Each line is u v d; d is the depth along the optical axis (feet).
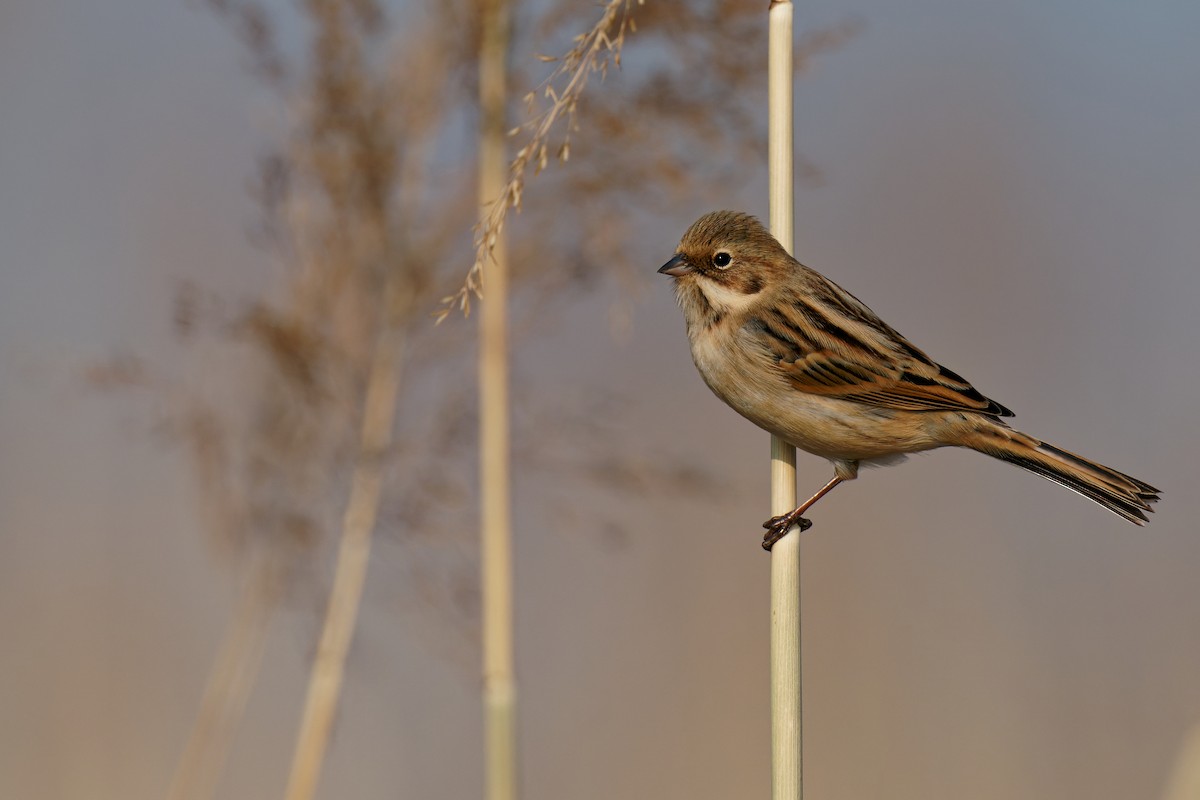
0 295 48.26
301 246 34.27
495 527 31.30
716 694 46.52
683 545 49.44
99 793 42.39
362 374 34.14
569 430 34.22
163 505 48.52
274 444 34.37
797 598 24.70
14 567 46.09
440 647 34.71
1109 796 44.06
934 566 48.78
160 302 47.93
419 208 34.19
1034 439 30.14
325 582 34.71
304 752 33.45
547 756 45.52
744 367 30.48
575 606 48.32
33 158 50.44
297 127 33.73
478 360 33.76
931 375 30.19
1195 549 48.19
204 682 44.52
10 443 47.57
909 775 44.88
